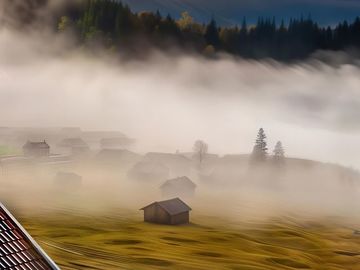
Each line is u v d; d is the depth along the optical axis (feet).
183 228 314.96
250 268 234.99
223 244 283.38
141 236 280.72
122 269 205.77
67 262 209.67
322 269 259.39
